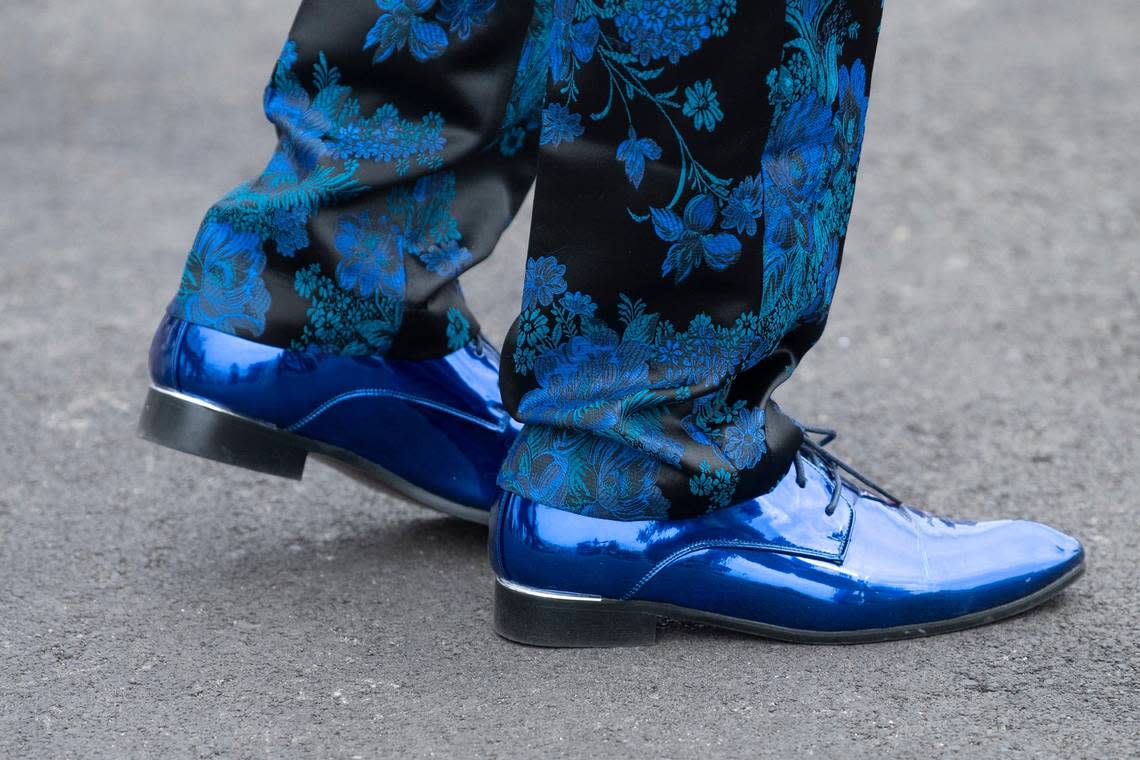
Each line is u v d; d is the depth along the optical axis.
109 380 5.33
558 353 2.94
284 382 3.37
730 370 2.90
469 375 3.60
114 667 3.09
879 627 3.14
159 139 9.17
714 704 2.87
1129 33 10.70
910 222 7.25
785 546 3.10
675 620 3.26
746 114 2.74
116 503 4.13
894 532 3.22
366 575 3.60
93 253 7.00
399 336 3.40
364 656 3.13
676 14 2.67
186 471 4.39
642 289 2.86
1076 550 3.29
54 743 2.76
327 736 2.77
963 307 6.04
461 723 2.81
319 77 3.28
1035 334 5.68
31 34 12.43
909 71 10.05
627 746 2.71
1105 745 2.68
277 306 3.33
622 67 2.73
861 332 5.80
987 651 3.10
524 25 3.26
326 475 4.36
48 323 6.02
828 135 2.87
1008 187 7.70
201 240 3.37
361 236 3.30
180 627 3.30
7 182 8.27
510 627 3.15
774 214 2.82
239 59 11.38
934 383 5.19
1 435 4.73
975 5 11.74
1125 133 8.50
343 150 3.26
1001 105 9.18
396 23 3.21
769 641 3.18
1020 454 4.46
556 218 2.85
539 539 3.04
